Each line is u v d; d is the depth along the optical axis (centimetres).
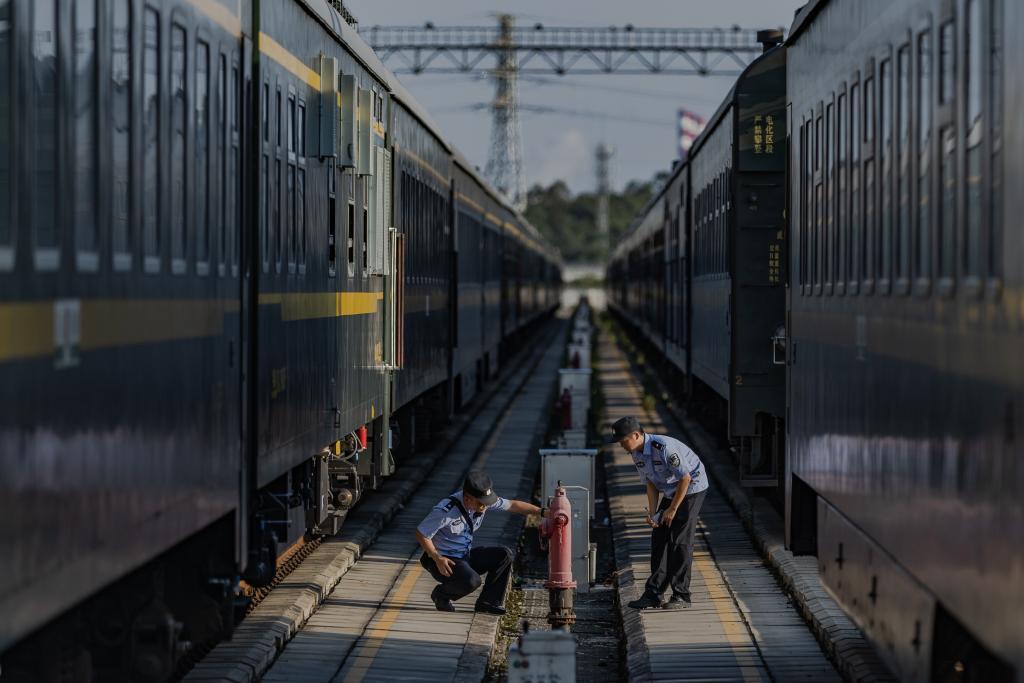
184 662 2188
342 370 2972
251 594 2653
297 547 3275
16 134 1245
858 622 2034
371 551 3497
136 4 1599
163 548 1689
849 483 2098
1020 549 1237
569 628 2827
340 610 2780
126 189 1571
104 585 1471
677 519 2805
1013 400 1263
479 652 2461
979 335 1379
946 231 1523
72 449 1376
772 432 4091
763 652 2445
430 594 2947
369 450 3597
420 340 4522
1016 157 1258
